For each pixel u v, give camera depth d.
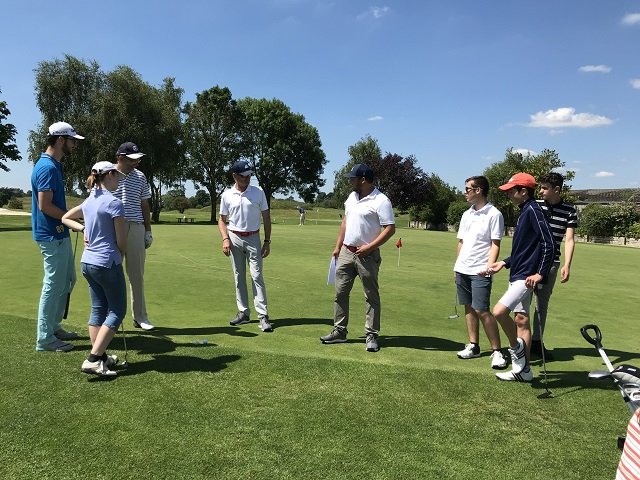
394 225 5.19
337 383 4.00
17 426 3.12
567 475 2.84
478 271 5.00
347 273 5.43
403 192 51.38
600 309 8.27
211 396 3.66
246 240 6.11
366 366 4.39
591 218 33.59
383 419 3.41
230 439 3.07
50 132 4.63
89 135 37.16
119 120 38.03
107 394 3.63
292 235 24.19
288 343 5.38
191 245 16.25
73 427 3.14
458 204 46.00
